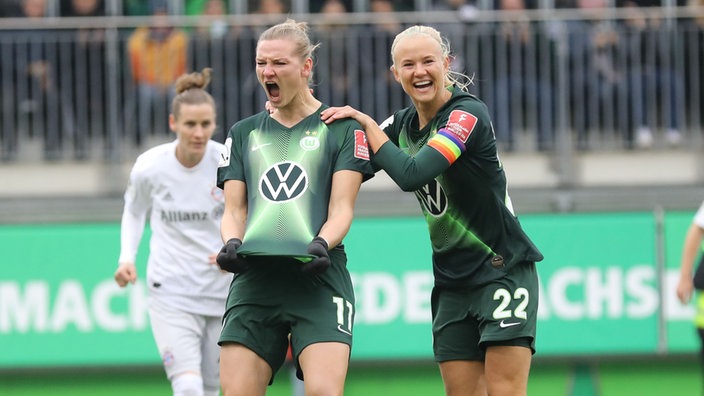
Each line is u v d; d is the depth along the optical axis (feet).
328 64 121.80
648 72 123.85
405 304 109.81
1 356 108.78
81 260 109.29
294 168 58.59
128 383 113.50
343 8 127.24
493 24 123.13
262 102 121.39
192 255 78.95
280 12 126.72
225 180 59.98
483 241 63.87
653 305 111.24
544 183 123.65
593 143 124.26
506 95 122.93
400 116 65.26
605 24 123.85
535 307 64.44
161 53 121.29
